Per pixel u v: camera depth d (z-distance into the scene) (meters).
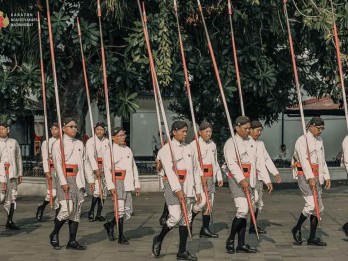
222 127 24.17
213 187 13.55
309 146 12.24
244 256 11.30
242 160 12.04
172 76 18.86
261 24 20.47
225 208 18.61
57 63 19.27
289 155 36.31
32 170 22.36
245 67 20.78
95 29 18.53
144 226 15.03
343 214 17.39
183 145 11.23
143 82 19.20
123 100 19.36
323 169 12.41
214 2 19.78
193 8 19.20
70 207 11.88
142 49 18.34
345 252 11.68
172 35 18.61
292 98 26.84
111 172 12.52
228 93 20.50
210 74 20.72
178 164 11.09
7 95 19.34
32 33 19.03
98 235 13.73
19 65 19.91
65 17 18.70
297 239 12.53
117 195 12.63
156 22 18.08
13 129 33.41
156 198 21.12
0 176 14.29
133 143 35.88
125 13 18.86
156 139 31.05
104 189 16.11
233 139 11.71
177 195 10.81
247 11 19.89
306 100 29.92
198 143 12.26
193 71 19.97
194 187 11.27
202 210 13.34
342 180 29.19
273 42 21.95
